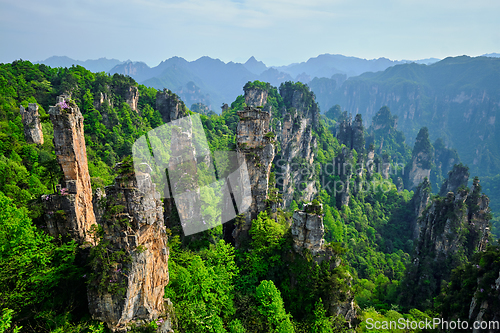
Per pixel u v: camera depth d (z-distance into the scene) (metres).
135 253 27.20
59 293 28.94
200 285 35.81
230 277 41.97
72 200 35.62
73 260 31.86
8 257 28.89
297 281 45.38
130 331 27.33
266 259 47.22
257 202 52.34
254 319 38.84
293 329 38.25
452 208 87.62
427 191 138.50
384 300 80.12
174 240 37.94
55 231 35.91
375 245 126.56
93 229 31.47
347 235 122.25
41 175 50.91
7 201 32.22
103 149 90.44
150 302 29.44
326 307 43.25
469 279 56.34
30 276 28.53
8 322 23.12
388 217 151.12
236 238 51.00
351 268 92.69
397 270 101.31
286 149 132.50
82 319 27.62
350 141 193.12
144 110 122.38
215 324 34.06
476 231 87.31
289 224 57.56
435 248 87.56
